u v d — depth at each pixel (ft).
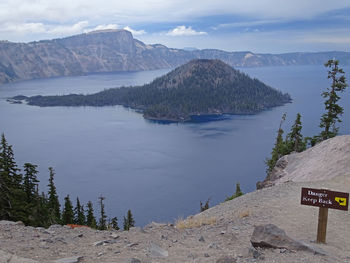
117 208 444.14
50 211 159.43
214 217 46.16
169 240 32.07
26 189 143.74
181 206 448.24
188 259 24.48
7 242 26.66
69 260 22.74
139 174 583.99
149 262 23.52
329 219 40.96
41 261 22.61
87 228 36.27
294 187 63.52
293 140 179.32
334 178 68.03
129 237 33.09
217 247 28.22
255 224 38.73
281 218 41.06
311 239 32.50
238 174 576.61
